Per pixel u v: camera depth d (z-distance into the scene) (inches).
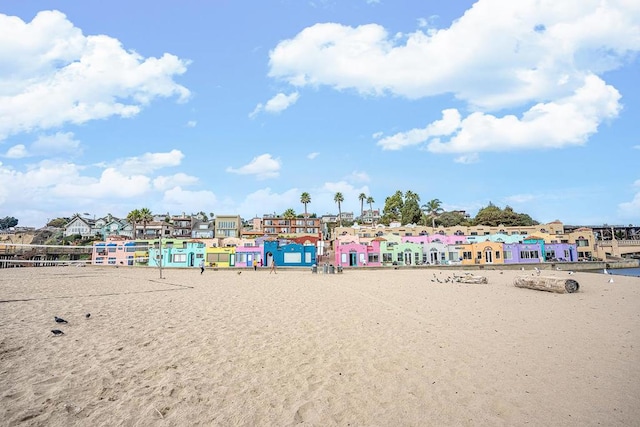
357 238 2391.7
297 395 231.5
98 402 214.8
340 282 1030.4
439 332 391.2
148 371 265.0
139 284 939.3
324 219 6018.7
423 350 325.1
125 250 2501.2
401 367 282.2
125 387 236.4
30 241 3919.8
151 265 2412.6
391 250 2346.2
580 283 929.5
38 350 307.3
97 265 2314.2
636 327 414.6
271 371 271.9
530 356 307.7
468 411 211.6
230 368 275.9
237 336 368.2
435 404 220.4
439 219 4101.9
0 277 1171.3
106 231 4109.3
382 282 1021.8
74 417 196.2
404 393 235.8
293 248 2303.2
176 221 4072.3
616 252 3255.4
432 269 1903.3
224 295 705.0
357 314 496.4
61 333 359.9
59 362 279.4
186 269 1988.2
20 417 193.5
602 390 238.4
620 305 575.5
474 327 415.5
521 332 391.5
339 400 225.0
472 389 241.8
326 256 2608.3
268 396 229.5
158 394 227.1
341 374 267.6
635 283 924.6
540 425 195.2
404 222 3902.6
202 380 251.3
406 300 638.5
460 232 2933.1
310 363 290.2
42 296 645.9
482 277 961.5
